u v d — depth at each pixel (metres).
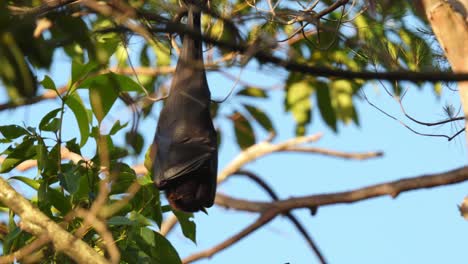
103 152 10.51
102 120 10.84
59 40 8.02
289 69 7.02
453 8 9.66
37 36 7.53
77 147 11.07
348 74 6.91
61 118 11.08
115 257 9.12
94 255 10.08
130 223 10.51
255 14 10.05
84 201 11.06
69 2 8.43
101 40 10.34
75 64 10.85
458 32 9.58
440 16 9.69
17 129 11.00
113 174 9.61
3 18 7.04
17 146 11.09
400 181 8.98
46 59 7.25
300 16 10.99
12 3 8.45
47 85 10.95
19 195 10.56
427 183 9.02
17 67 7.10
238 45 7.02
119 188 11.16
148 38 7.88
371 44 9.80
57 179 11.13
